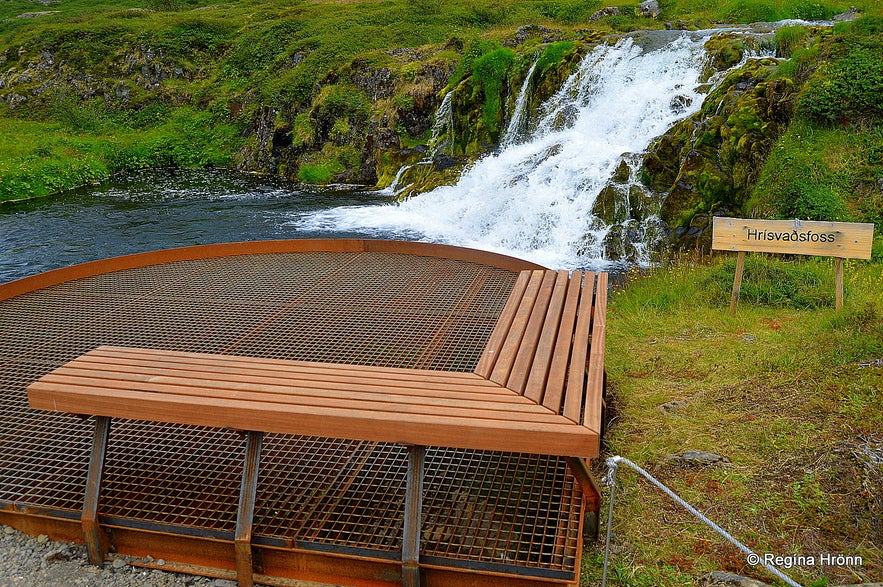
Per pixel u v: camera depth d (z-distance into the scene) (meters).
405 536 2.75
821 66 10.40
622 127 13.55
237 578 2.92
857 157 9.31
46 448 3.70
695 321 5.88
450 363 4.60
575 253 11.03
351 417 2.69
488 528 3.04
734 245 5.90
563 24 23.75
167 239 12.91
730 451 3.68
